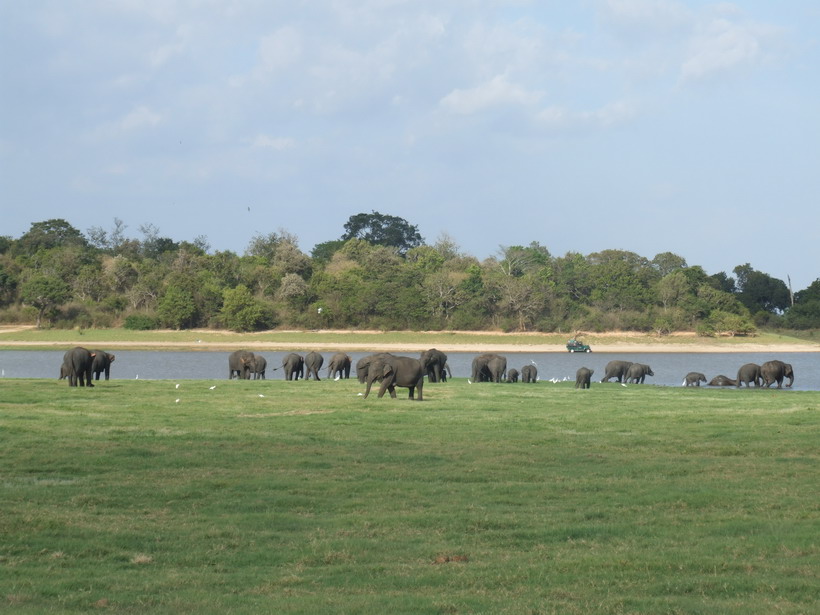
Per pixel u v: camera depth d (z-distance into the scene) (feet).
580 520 48.34
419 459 66.33
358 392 124.67
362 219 638.53
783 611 33.12
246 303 382.01
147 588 36.68
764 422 91.09
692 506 51.47
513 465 64.34
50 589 36.22
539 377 238.27
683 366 296.30
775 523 46.73
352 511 50.39
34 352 332.60
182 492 53.83
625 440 77.25
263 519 48.11
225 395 117.39
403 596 35.63
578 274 443.73
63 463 63.26
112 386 131.34
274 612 33.24
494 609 33.73
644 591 36.24
